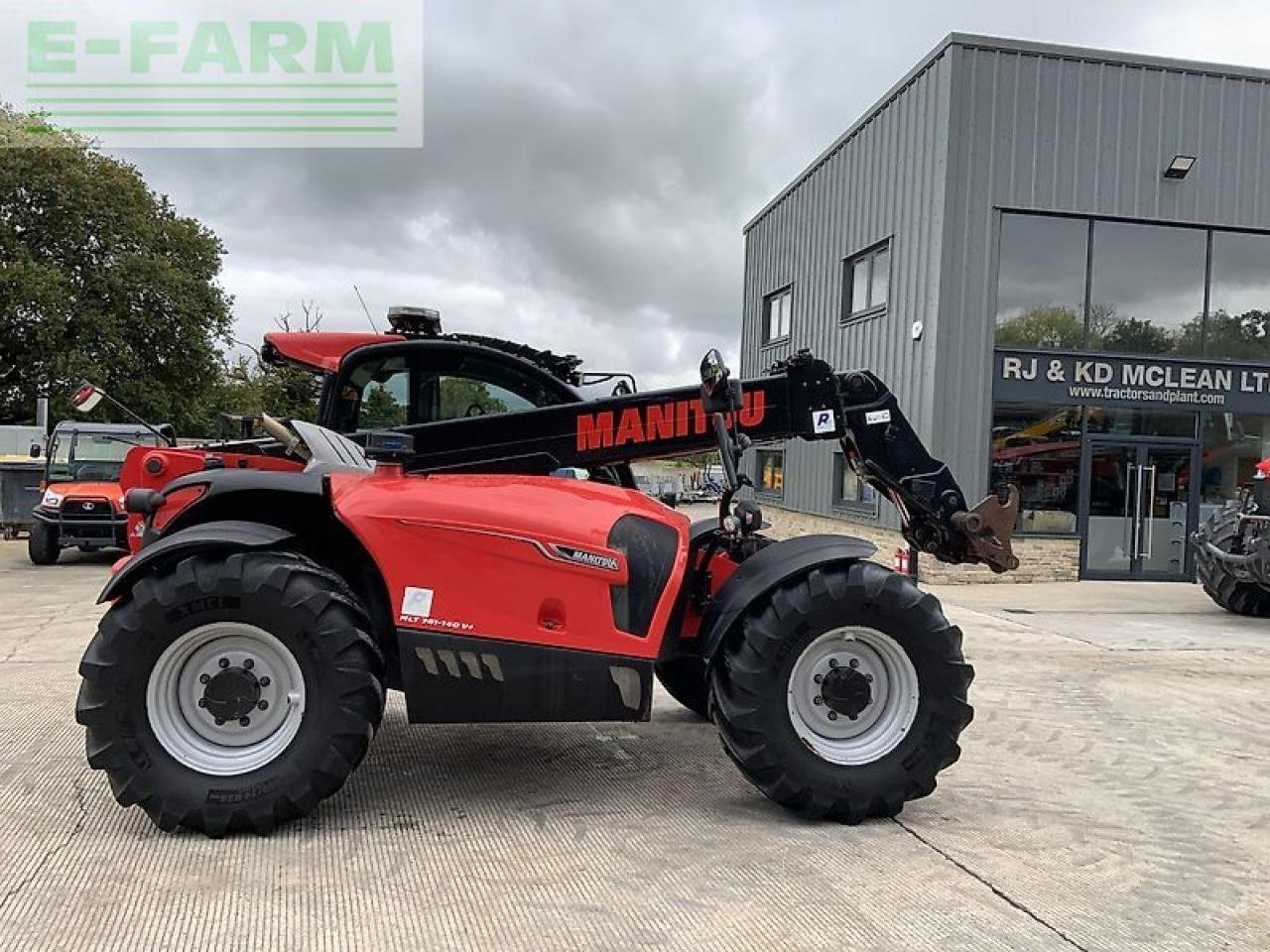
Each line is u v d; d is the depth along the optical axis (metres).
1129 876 3.39
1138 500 13.48
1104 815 4.02
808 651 3.82
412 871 3.25
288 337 5.96
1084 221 13.32
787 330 19.05
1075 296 13.34
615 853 3.46
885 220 14.58
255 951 2.70
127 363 26.80
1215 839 3.77
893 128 14.37
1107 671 7.05
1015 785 4.39
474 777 4.27
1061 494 13.38
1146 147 13.34
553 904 3.03
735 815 3.88
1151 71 13.30
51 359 25.55
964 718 3.83
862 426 4.61
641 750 4.74
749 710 3.69
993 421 13.20
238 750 3.53
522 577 3.65
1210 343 13.74
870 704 3.86
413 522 3.60
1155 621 9.79
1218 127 13.52
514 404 5.84
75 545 13.45
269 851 3.38
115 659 3.40
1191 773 4.66
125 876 3.15
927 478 4.62
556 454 4.44
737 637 3.77
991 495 4.60
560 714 3.69
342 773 3.49
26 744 4.65
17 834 3.50
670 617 4.05
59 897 2.99
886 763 3.78
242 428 5.67
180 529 3.90
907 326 13.80
